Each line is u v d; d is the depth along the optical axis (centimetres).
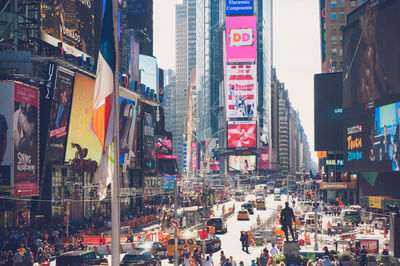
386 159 7756
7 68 5794
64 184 6462
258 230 6481
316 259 4125
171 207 9456
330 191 12800
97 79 1406
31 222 5688
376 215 8531
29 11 6066
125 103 8175
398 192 8131
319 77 12406
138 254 3581
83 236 5412
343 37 9544
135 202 9388
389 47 7644
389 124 7662
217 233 6812
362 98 8688
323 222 7450
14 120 5053
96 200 7281
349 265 4053
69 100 6250
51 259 4450
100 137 1396
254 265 3309
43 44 6044
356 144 8994
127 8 13650
